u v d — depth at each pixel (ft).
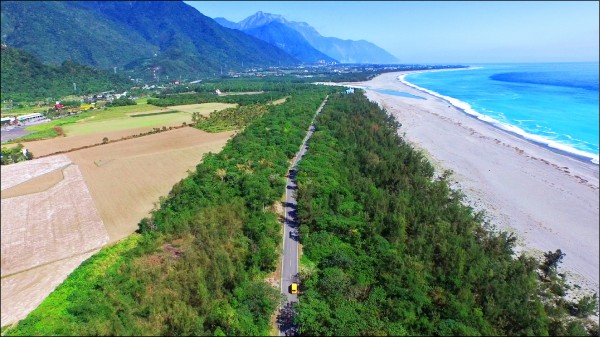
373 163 340.80
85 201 306.76
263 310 178.29
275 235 236.84
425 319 167.84
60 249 240.53
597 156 420.36
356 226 240.94
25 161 407.03
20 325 171.94
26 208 295.07
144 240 236.22
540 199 310.65
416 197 276.82
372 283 194.18
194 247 222.48
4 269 218.79
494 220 276.41
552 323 171.73
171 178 350.64
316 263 218.38
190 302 182.39
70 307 182.19
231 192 291.79
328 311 172.65
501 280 191.52
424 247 216.33
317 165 343.67
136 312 176.45
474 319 167.22
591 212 289.12
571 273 220.43
